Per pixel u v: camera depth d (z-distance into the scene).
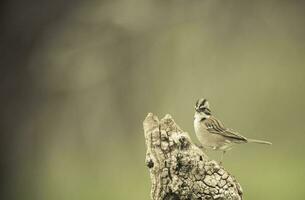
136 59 17.17
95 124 17.09
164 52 17.70
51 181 17.27
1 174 14.13
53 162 16.73
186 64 18.16
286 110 21.20
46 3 13.73
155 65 17.59
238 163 19.62
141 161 18.27
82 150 17.33
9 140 14.06
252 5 18.45
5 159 14.12
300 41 20.03
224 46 18.48
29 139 14.35
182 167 8.34
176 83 18.16
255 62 19.64
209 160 8.43
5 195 14.18
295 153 20.64
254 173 19.28
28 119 14.13
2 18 13.45
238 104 19.98
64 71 15.05
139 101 17.58
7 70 13.67
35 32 13.67
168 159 8.37
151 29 17.20
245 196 18.62
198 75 18.48
